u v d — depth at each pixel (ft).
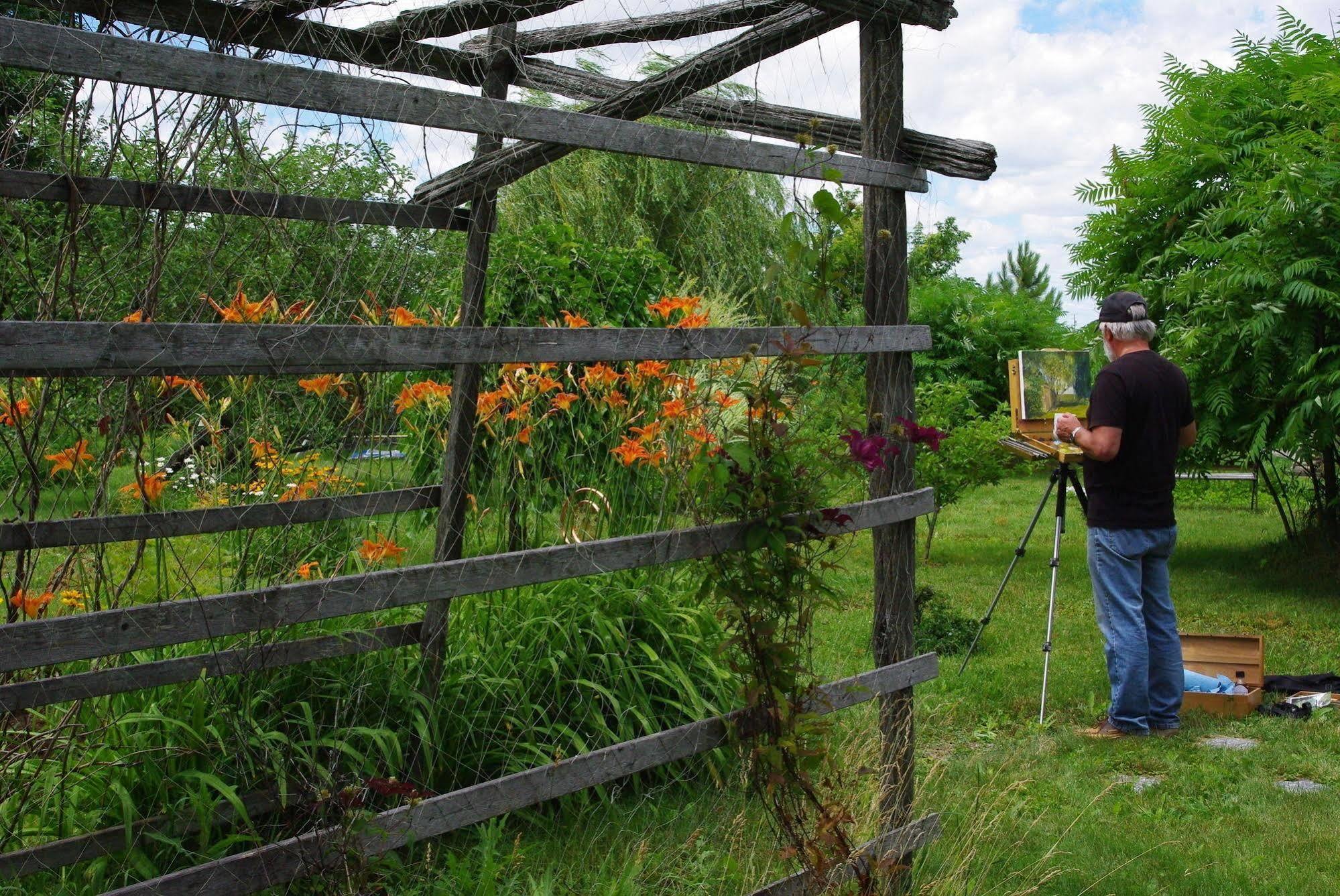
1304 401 23.98
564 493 13.76
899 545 10.27
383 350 6.96
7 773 9.20
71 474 9.80
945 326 52.70
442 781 11.22
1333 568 26.00
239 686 10.36
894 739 10.45
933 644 19.92
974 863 10.99
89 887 8.87
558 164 30.25
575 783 8.19
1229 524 35.22
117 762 9.26
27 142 8.85
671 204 27.78
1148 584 15.75
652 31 10.13
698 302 14.28
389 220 10.79
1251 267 24.14
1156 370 15.33
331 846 7.39
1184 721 16.15
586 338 7.84
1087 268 30.30
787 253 9.02
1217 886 10.96
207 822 9.11
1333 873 11.25
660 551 8.43
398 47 10.41
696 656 13.10
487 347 7.36
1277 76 27.17
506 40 11.51
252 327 6.46
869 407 10.09
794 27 9.55
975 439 28.25
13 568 9.98
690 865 10.18
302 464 11.60
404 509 11.62
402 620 12.11
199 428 11.65
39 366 5.76
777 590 8.93
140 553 9.53
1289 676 17.67
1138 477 15.25
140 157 9.12
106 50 5.94
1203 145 27.30
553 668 11.94
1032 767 14.21
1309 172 23.68
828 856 9.12
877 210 9.84
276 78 6.47
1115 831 12.28
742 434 9.05
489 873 9.31
